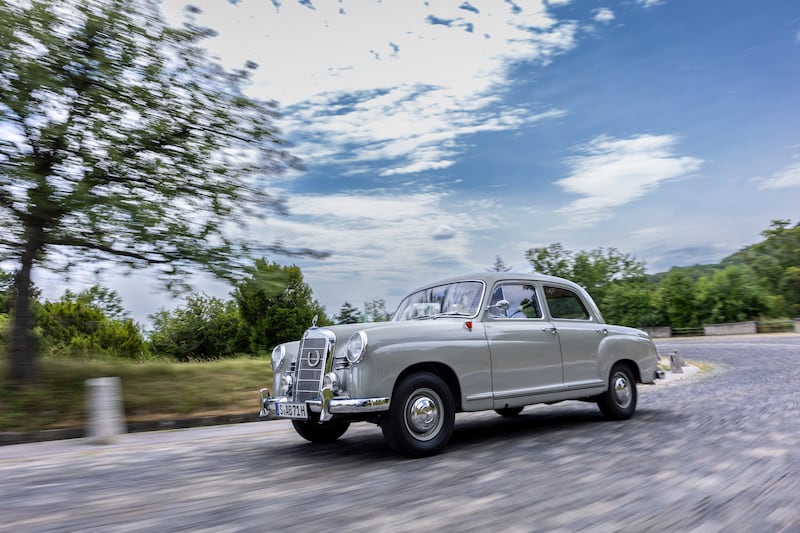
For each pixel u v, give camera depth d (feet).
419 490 13.78
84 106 34.68
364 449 20.33
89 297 41.01
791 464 15.06
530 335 21.66
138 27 35.86
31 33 32.65
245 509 12.57
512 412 28.53
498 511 11.78
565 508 11.85
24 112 32.65
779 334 119.24
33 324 36.63
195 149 38.01
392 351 17.78
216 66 38.78
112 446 24.59
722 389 35.14
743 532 10.14
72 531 11.41
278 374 20.67
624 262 181.68
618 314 169.99
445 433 18.45
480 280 21.99
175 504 13.24
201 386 40.68
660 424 22.88
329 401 17.37
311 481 15.25
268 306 172.24
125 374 40.14
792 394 30.25
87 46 34.76
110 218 34.09
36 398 33.45
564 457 17.20
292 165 41.06
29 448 25.63
